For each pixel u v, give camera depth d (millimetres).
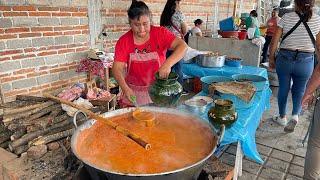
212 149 1062
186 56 3711
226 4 8266
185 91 3785
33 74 3379
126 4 4469
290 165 2707
